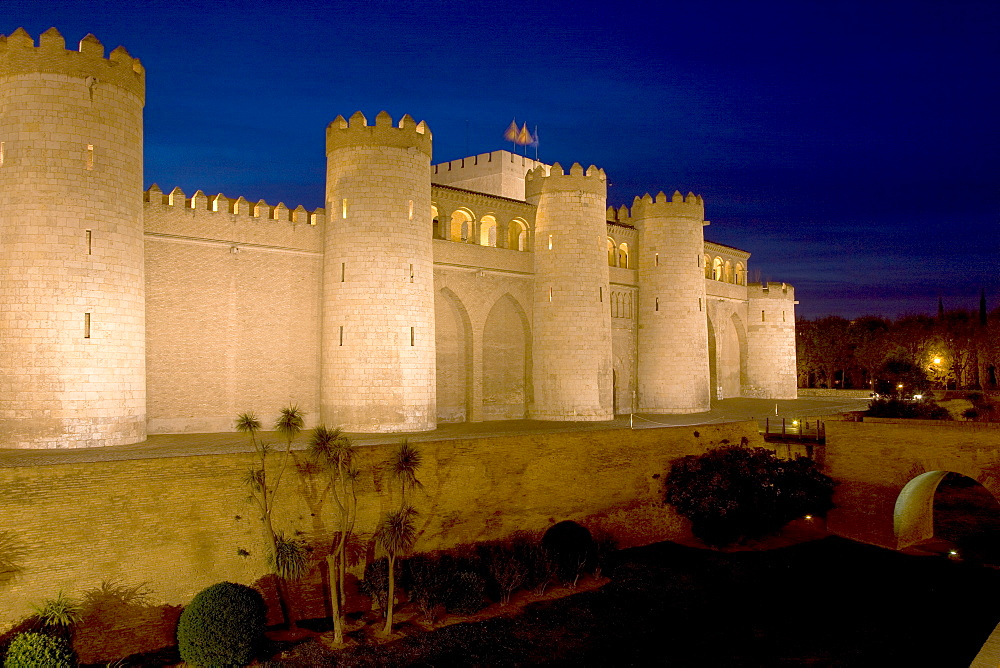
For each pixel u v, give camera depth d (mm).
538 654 25578
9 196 29672
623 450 37188
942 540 39281
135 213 32156
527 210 49219
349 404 38406
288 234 39500
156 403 35219
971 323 102500
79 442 29609
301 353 39781
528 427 42312
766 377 71938
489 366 47469
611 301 54781
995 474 34156
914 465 36438
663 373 55469
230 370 37438
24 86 30031
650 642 26672
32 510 22719
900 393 71312
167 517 24906
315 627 26656
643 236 56750
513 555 30859
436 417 44469
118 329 30969
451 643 25875
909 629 27938
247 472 26516
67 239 29812
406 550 29656
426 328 40000
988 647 16562
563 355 47344
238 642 23188
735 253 71500
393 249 38875
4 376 29172
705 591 31266
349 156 39375
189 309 36344
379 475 29406
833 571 33844
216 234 37219
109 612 23641
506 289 47719
